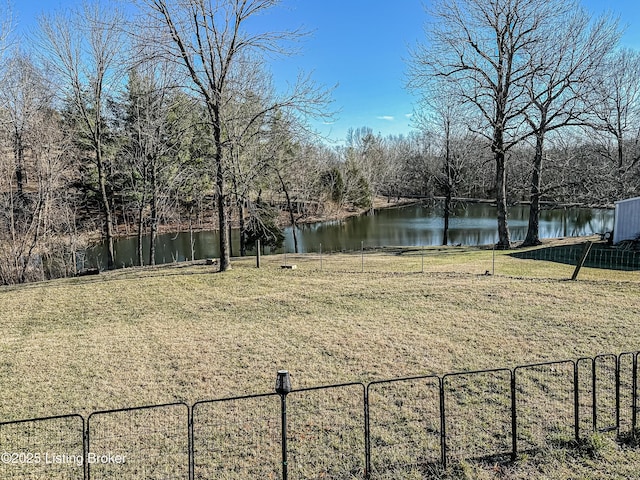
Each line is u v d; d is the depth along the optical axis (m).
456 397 5.81
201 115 17.62
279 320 9.56
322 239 34.03
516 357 7.05
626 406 5.38
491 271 14.01
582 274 13.14
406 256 19.97
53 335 9.05
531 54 20.05
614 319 8.56
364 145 65.06
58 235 20.70
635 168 24.08
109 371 7.08
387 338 8.15
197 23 13.77
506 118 21.33
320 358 7.35
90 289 12.95
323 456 4.61
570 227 36.00
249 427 5.23
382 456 4.56
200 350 7.89
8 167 19.62
